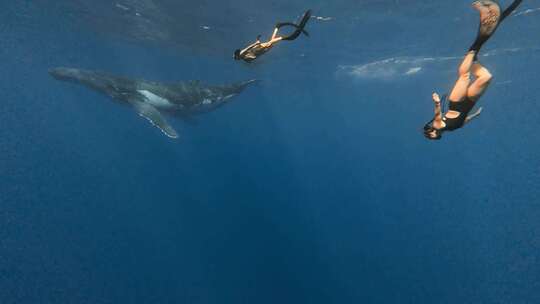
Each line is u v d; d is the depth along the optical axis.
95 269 30.14
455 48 23.19
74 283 28.31
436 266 26.53
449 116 2.37
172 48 27.80
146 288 27.17
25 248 35.44
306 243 30.45
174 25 21.38
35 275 29.97
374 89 40.25
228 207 37.75
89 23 24.05
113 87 12.93
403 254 28.45
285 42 22.16
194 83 14.70
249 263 28.62
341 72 31.42
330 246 29.94
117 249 32.81
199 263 29.30
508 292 22.84
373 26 18.83
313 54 24.98
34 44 30.86
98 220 40.97
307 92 42.22
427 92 41.09
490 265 25.88
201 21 19.78
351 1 15.34
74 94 54.09
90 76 13.33
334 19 17.69
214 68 33.38
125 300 26.03
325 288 24.94
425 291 23.95
